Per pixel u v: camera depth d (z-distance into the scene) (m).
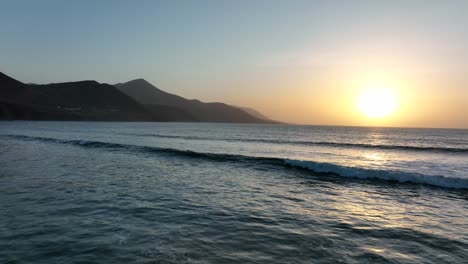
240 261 6.44
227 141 51.78
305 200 12.37
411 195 13.62
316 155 32.25
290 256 6.80
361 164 25.78
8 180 14.85
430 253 7.14
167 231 8.31
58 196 11.91
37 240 7.41
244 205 11.36
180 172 18.73
